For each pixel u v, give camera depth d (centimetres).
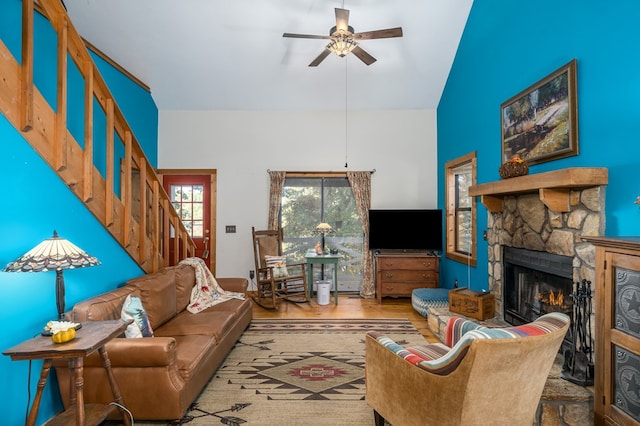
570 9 268
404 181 600
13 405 197
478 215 437
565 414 213
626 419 179
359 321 445
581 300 232
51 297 228
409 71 530
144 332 243
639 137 210
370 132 600
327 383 282
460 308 375
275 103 585
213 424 226
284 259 548
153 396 216
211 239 592
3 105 194
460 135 491
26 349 171
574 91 261
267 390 270
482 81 420
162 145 591
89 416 196
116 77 468
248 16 438
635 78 213
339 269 602
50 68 282
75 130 317
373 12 437
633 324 176
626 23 219
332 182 603
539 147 304
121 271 308
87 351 172
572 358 229
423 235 552
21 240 206
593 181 227
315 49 490
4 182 196
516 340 148
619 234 223
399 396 187
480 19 421
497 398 158
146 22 435
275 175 588
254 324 433
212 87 552
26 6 206
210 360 272
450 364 158
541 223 291
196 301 367
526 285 329
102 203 279
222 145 594
